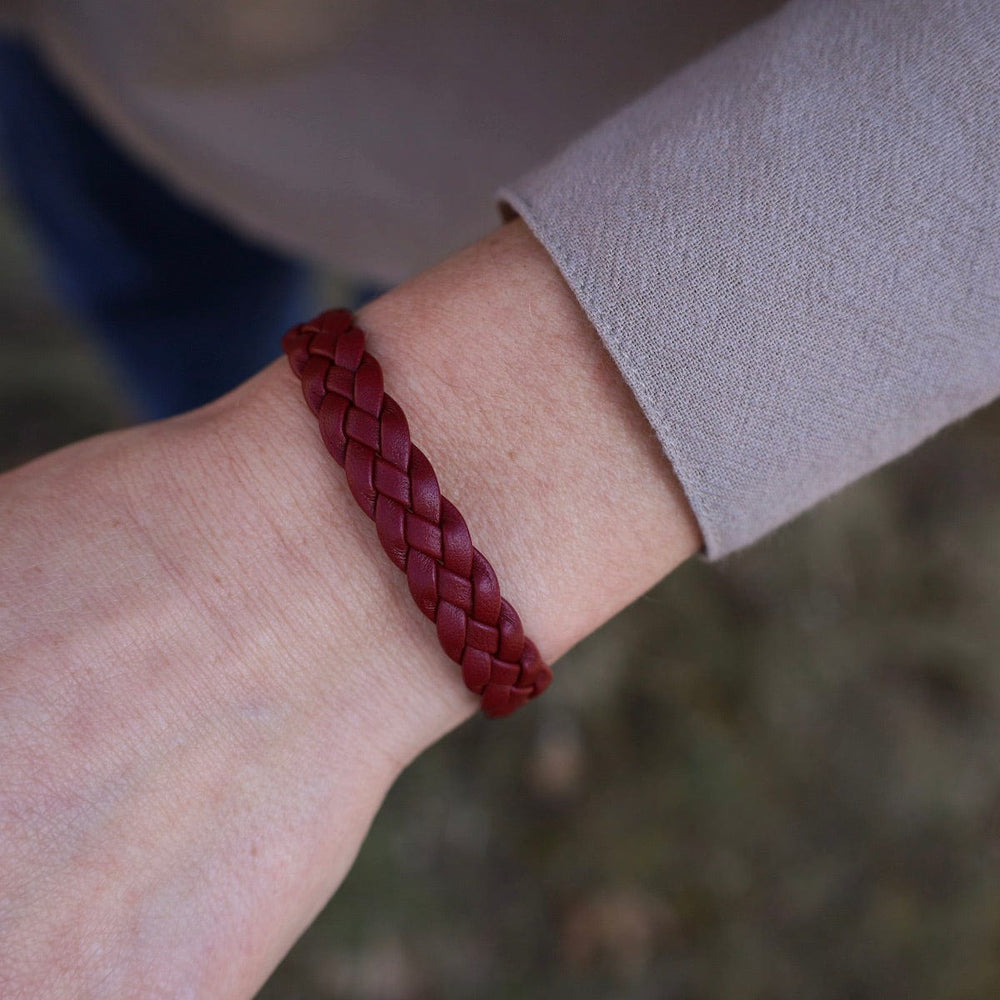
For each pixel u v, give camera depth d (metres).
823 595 0.61
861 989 0.51
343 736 0.25
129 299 0.43
